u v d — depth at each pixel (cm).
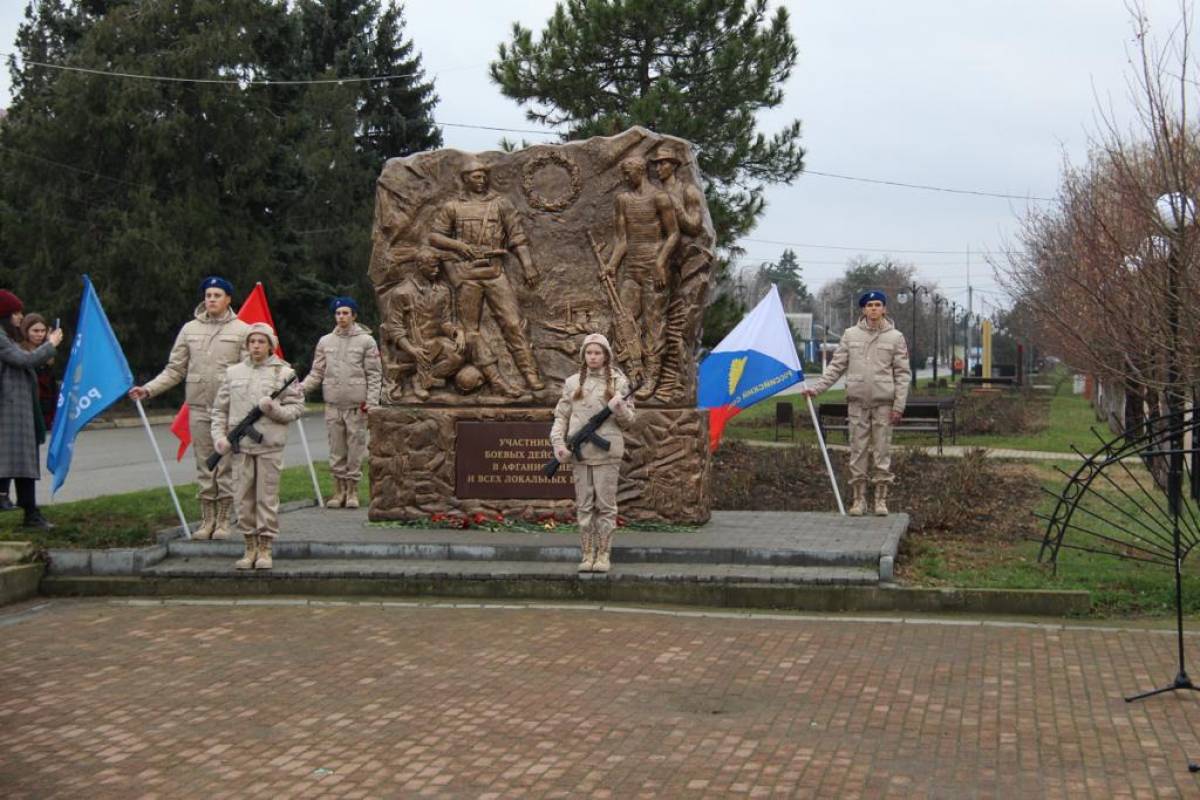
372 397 1405
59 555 1071
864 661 811
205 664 815
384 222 1234
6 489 1296
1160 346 1076
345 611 977
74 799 581
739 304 2598
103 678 783
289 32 4838
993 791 575
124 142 3944
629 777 597
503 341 1219
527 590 1023
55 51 4381
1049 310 1475
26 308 3906
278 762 627
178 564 1083
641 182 1194
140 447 2556
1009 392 5241
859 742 645
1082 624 917
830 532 1149
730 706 713
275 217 4594
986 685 750
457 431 1216
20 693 751
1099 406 3478
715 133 2395
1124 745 637
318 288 4609
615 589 1012
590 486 1020
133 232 3756
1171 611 948
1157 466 1372
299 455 2389
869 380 1265
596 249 1203
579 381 1020
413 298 1228
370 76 5462
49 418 1474
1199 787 578
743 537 1118
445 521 1202
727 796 571
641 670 793
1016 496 1587
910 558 1098
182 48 3934
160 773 614
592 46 2416
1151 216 1068
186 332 1143
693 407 1200
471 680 771
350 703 725
